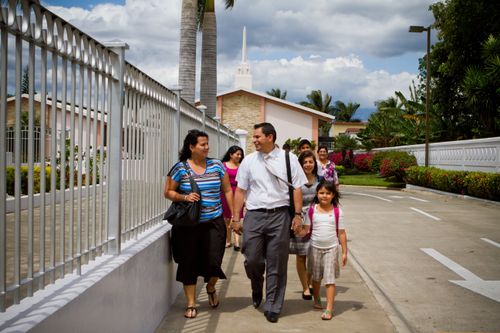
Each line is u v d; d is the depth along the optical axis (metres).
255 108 34.25
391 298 6.40
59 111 3.14
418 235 11.40
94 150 3.63
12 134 3.06
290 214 5.52
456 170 23.31
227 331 4.98
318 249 5.56
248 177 5.61
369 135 49.06
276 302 5.38
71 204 3.27
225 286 6.79
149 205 5.43
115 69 4.07
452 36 28.91
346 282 7.16
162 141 5.90
